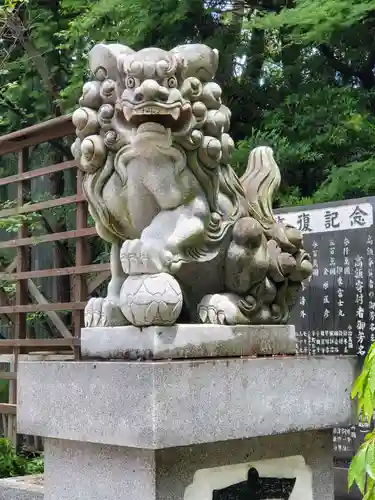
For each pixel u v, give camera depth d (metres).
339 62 7.52
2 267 6.73
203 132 2.50
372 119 6.66
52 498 2.52
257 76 7.54
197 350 2.38
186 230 2.42
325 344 3.85
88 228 5.30
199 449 2.31
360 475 1.85
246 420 2.34
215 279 2.61
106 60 2.46
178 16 6.53
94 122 2.47
